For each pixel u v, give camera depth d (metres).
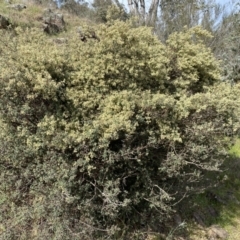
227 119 3.16
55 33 7.23
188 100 2.94
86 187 2.72
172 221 3.48
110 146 2.83
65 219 2.70
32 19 7.19
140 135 2.89
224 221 3.78
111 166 2.79
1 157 2.84
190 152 3.06
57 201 2.62
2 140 2.82
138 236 3.14
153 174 3.15
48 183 2.76
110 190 2.68
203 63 3.72
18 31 3.51
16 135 2.82
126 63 3.04
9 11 7.11
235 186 4.56
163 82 3.30
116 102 2.87
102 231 2.93
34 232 2.85
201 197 4.02
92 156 2.57
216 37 8.65
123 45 3.04
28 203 2.94
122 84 3.14
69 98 2.91
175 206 3.54
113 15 3.50
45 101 2.92
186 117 2.94
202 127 2.89
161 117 2.86
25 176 2.79
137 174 3.01
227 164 4.95
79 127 2.77
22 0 8.69
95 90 3.06
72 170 2.56
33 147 2.68
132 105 2.79
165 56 3.50
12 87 2.65
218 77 3.87
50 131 2.60
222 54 8.58
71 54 3.31
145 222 3.25
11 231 2.75
